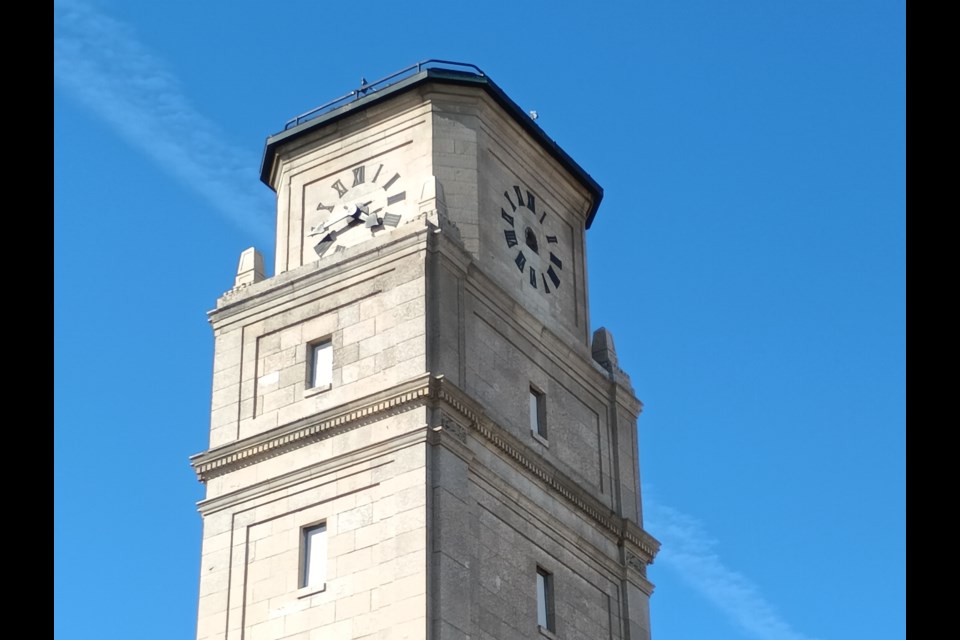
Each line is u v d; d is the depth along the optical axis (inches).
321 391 2197.3
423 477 2011.6
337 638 1978.3
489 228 2386.8
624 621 2303.2
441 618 1918.1
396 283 2208.4
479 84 2464.3
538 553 2169.0
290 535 2102.6
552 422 2321.6
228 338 2341.3
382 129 2472.9
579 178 2655.0
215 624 2091.5
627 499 2421.3
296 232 2464.3
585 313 2564.0
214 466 2214.6
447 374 2114.9
